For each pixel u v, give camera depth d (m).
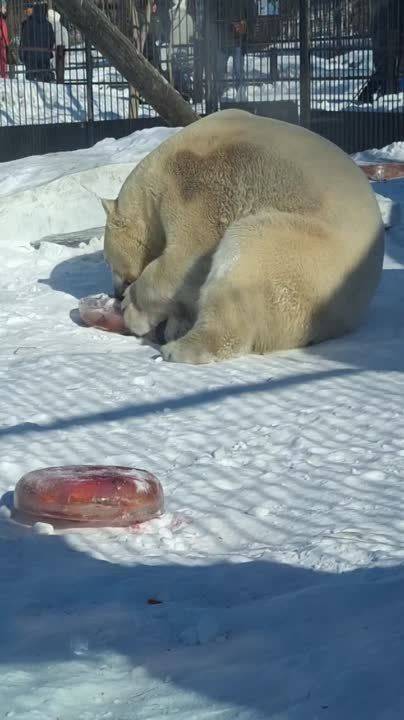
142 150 15.70
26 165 15.74
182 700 3.38
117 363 8.72
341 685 3.30
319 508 5.34
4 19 27.55
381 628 3.73
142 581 4.48
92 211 14.35
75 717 3.31
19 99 24.17
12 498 5.71
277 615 3.99
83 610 4.20
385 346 8.82
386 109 23.89
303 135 9.41
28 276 12.50
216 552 4.91
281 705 3.27
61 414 7.27
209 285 8.62
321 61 23.97
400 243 13.32
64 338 9.84
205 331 8.56
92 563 4.77
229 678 3.49
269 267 8.48
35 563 4.80
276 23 23.19
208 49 22.52
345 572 4.41
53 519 5.32
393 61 23.06
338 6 23.05
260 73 23.02
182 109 16.17
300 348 8.90
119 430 6.88
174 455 6.34
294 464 6.04
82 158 15.88
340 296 8.82
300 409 7.14
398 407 7.03
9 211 14.04
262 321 8.58
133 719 3.28
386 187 17.45
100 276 12.34
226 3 22.45
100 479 5.36
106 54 15.44
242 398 7.48
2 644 3.90
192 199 9.42
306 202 8.88
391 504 5.29
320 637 3.75
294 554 4.69
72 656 3.78
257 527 5.14
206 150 9.47
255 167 9.18
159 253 10.02
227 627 3.95
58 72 25.20
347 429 6.64
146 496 5.34
